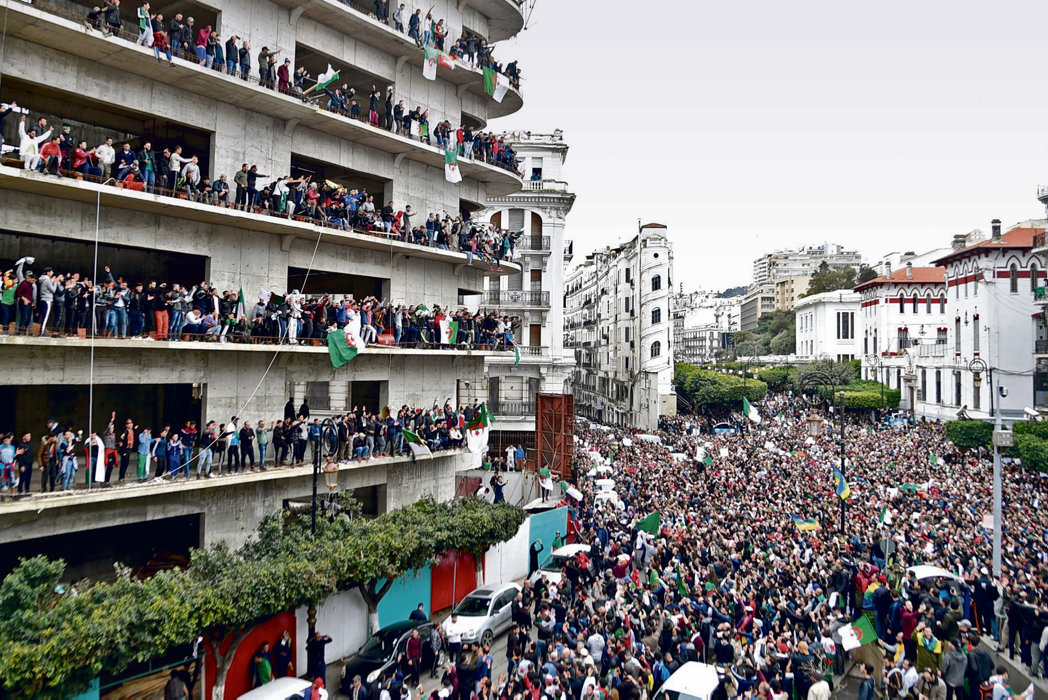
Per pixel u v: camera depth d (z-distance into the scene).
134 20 23.02
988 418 58.78
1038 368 60.94
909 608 19.58
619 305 86.94
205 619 15.44
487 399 52.66
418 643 19.08
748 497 35.84
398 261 27.72
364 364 25.88
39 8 16.58
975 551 26.27
